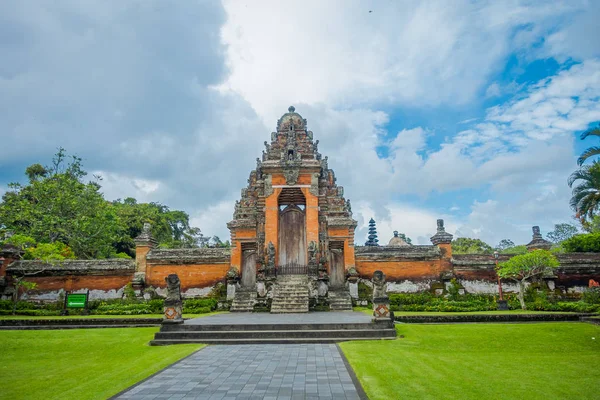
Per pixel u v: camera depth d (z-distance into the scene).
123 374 11.27
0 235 33.06
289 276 29.11
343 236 31.03
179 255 30.88
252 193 32.62
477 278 30.52
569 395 9.31
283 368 11.27
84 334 19.00
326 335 15.98
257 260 28.12
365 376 10.35
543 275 29.52
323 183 30.30
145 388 9.47
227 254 30.88
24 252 32.22
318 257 28.34
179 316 17.28
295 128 32.44
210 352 13.63
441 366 11.80
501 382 10.27
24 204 36.28
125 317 23.08
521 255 27.05
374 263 30.92
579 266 29.78
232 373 10.78
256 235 30.53
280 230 31.80
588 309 23.86
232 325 16.59
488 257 31.05
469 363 12.40
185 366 11.60
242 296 28.97
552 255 28.00
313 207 29.05
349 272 29.72
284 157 29.91
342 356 12.75
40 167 45.94
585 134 19.22
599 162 21.23
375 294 17.05
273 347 14.45
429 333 17.31
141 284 29.92
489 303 27.41
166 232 57.47
